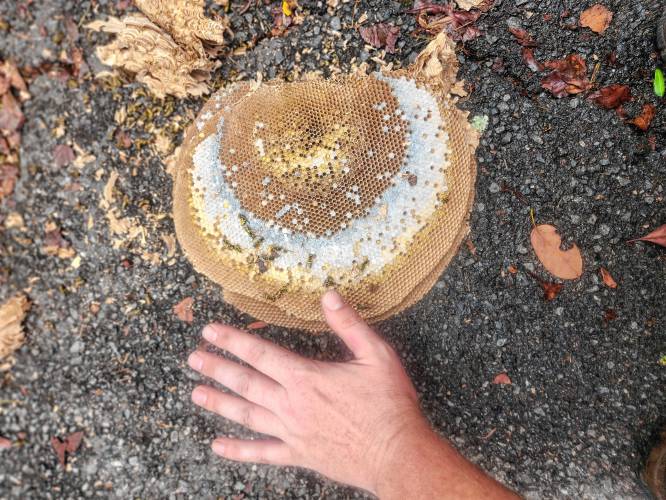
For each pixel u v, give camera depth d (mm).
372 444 376
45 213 496
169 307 484
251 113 450
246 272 456
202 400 427
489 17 449
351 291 449
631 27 443
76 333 497
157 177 480
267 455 417
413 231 444
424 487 349
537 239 456
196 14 443
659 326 455
